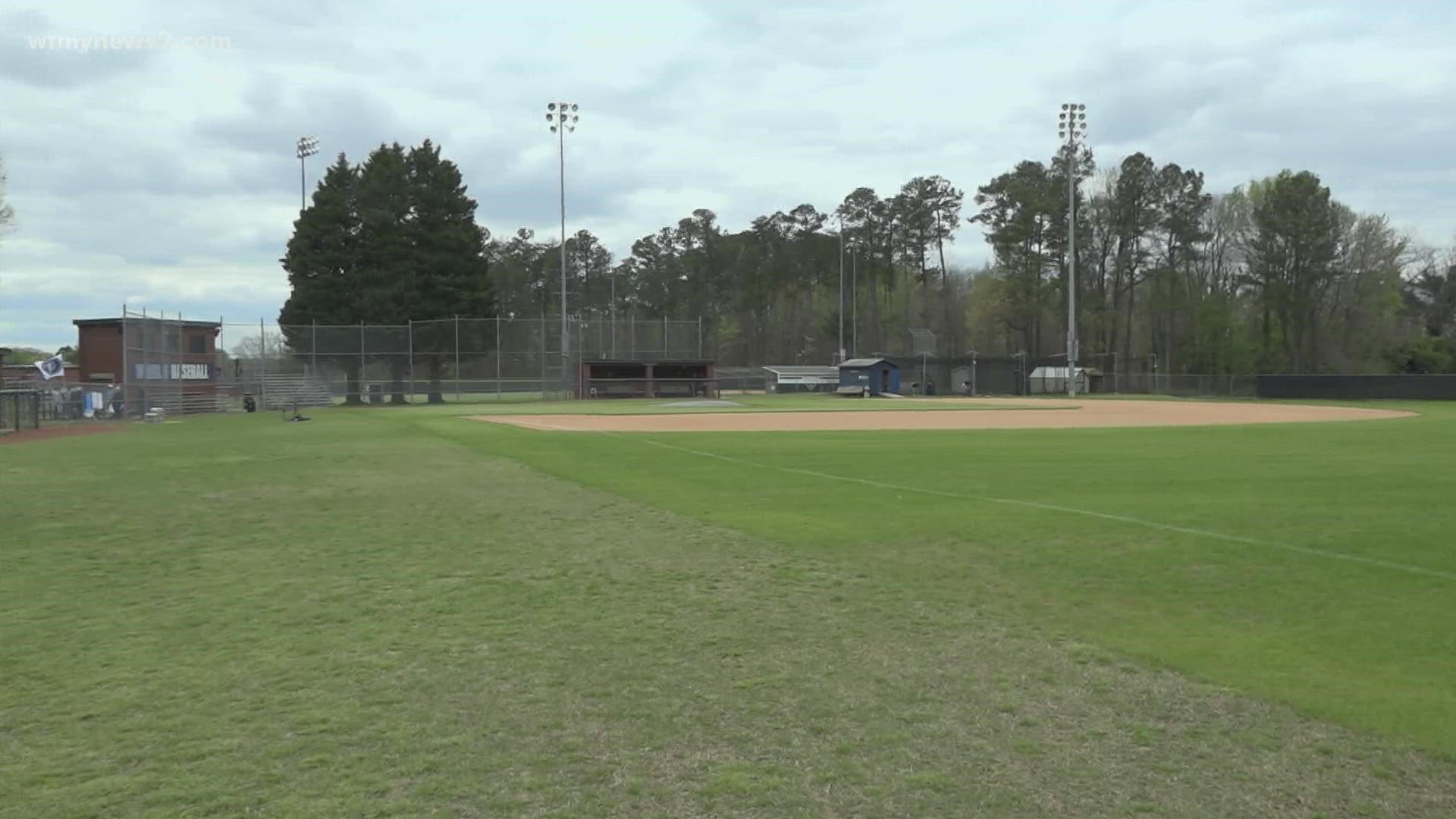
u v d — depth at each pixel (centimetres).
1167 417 3431
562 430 2680
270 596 738
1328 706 498
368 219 5728
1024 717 485
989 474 1533
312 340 5109
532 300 10844
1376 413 3825
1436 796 396
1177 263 7619
